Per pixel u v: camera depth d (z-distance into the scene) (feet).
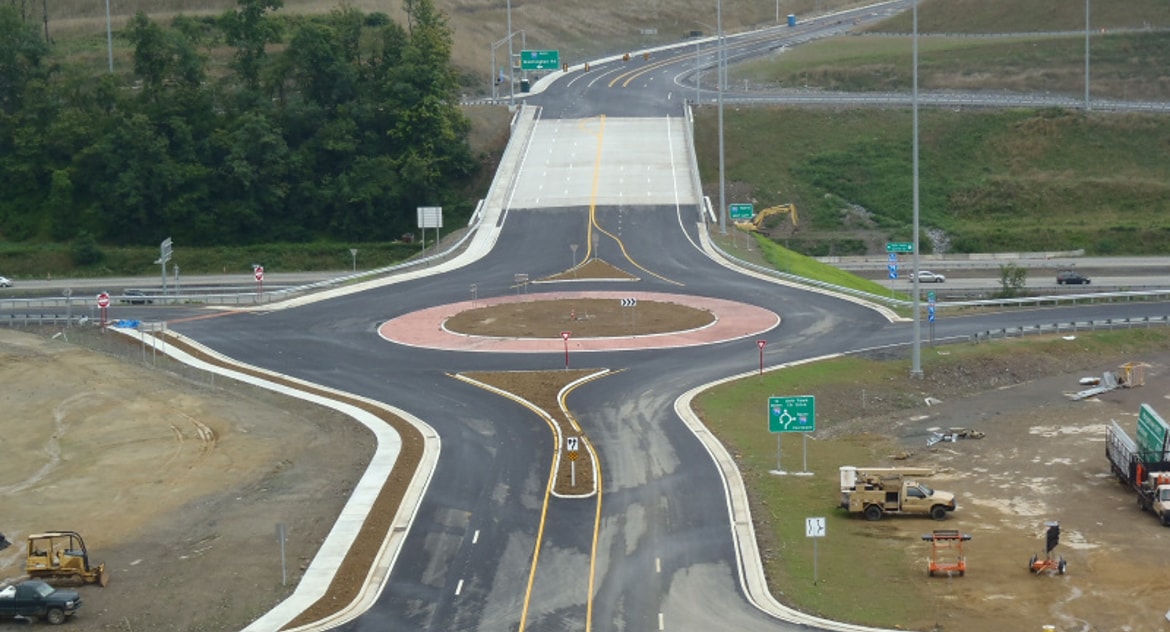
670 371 316.60
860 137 594.24
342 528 218.79
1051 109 611.47
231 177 547.49
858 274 495.82
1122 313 390.21
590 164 552.41
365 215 552.82
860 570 205.57
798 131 597.52
